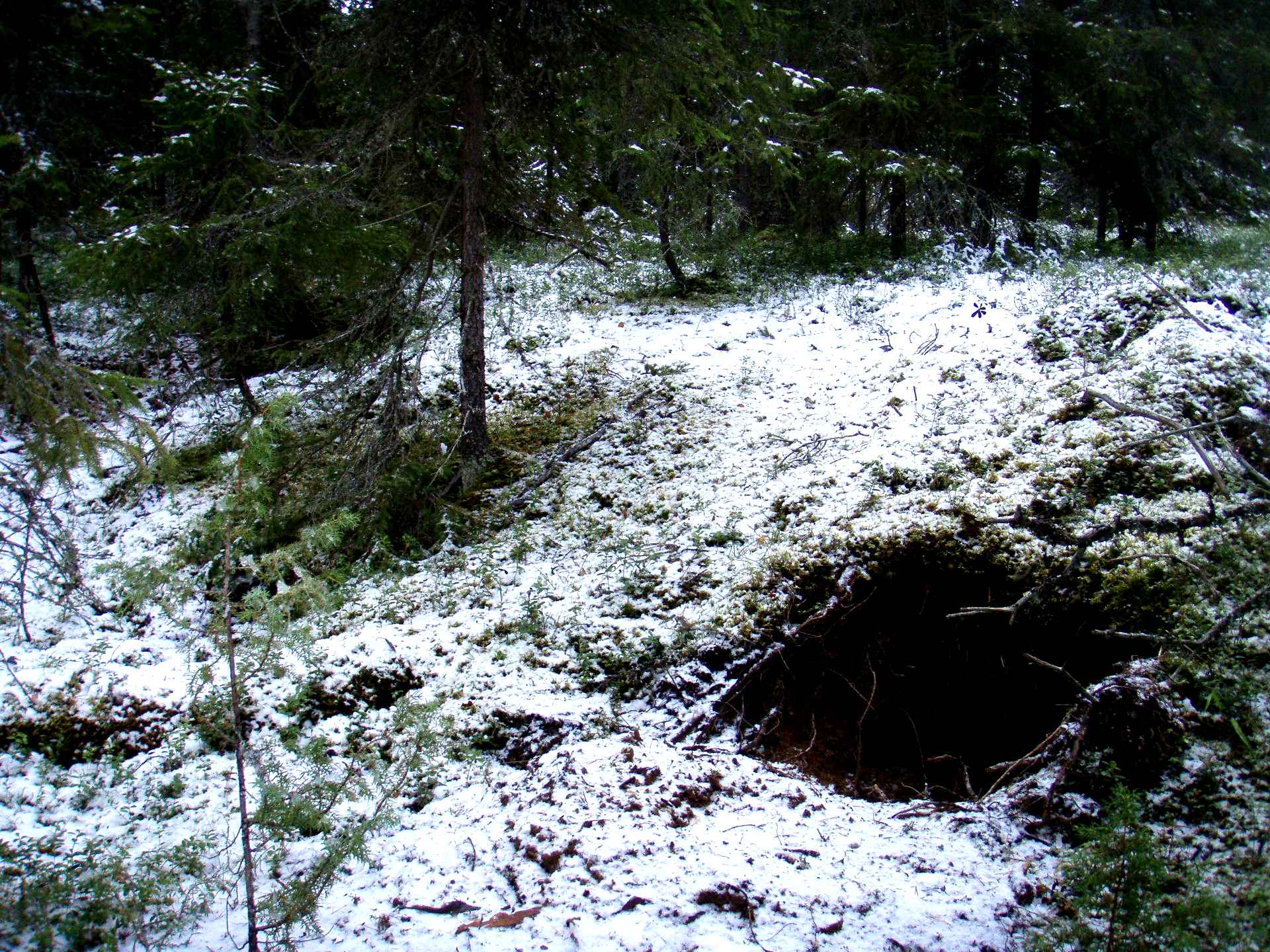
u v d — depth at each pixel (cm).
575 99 857
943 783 489
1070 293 781
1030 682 488
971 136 1094
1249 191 1213
